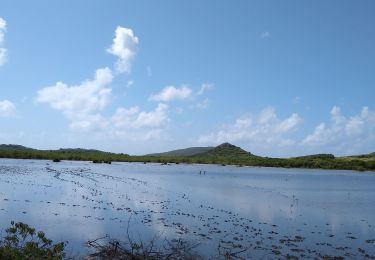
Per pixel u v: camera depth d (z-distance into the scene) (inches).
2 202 1503.4
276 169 7534.5
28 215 1267.2
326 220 1411.2
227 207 1651.1
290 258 878.4
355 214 1577.3
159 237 1035.3
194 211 1501.0
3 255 621.9
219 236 1069.1
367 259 906.1
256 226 1244.5
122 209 1470.2
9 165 4534.9
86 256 799.1
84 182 2573.8
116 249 818.2
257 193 2298.2
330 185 3245.6
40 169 3892.7
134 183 2687.0
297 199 2053.4
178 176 3804.1
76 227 1116.5
